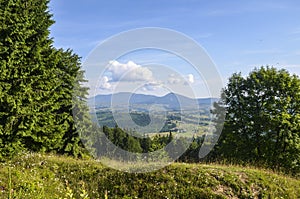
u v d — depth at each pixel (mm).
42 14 17516
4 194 7734
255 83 22656
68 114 18656
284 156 20906
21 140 15344
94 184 9438
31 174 9797
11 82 14625
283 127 21234
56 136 17781
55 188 9016
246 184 9445
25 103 15188
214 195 8789
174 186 9078
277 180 10148
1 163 10945
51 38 17875
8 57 14062
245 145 22078
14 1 14922
